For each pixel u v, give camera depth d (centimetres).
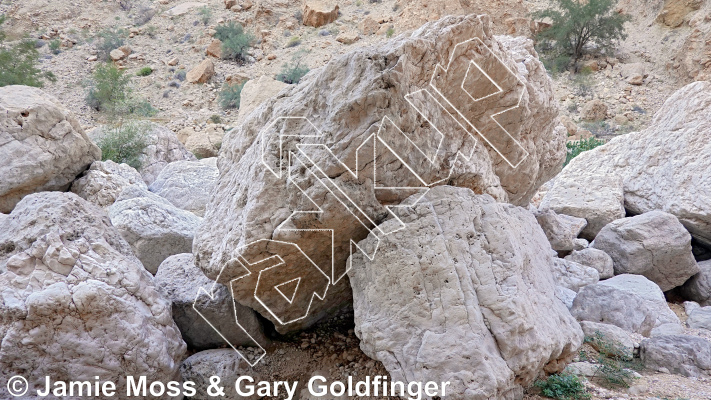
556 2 2589
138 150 1216
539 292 414
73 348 367
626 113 2022
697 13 2320
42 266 383
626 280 654
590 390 419
